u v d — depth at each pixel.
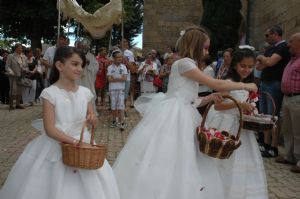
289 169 6.86
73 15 12.42
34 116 12.27
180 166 3.65
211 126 4.21
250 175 4.09
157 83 13.73
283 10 12.93
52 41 29.33
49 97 3.28
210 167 3.79
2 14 25.98
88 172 3.22
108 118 11.88
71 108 3.34
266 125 3.98
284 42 7.53
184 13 21.77
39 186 3.18
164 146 3.71
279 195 5.42
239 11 17.83
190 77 3.84
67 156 3.08
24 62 14.01
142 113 4.16
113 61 10.31
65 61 3.34
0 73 15.48
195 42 3.91
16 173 3.32
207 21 17.89
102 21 12.27
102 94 14.25
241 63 4.19
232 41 17.66
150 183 3.62
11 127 10.16
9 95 14.53
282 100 7.63
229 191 4.02
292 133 7.07
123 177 3.77
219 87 3.76
